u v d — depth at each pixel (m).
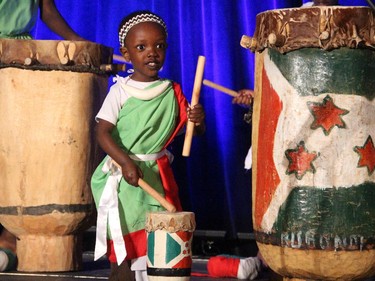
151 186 6.42
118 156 6.24
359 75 5.60
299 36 5.62
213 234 8.97
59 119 7.51
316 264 5.68
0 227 9.05
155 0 9.49
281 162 5.68
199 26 9.34
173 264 5.64
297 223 5.65
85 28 9.79
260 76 5.88
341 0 8.98
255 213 5.92
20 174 7.56
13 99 7.52
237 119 9.12
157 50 6.43
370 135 5.63
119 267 6.38
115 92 6.46
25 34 8.09
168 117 6.44
